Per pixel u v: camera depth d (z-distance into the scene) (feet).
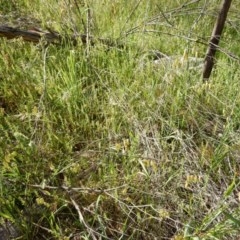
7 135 6.89
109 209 6.24
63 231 6.07
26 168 6.47
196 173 6.79
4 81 8.44
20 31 9.46
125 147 6.76
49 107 7.72
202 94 8.46
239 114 8.02
